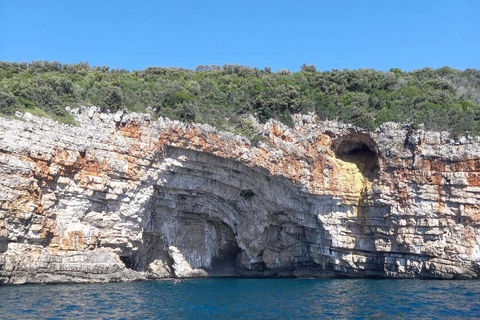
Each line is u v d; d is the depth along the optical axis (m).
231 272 59.22
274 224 56.66
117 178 46.91
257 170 52.91
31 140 41.34
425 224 48.72
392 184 51.28
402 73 74.19
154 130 49.00
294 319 29.22
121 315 29.62
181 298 37.25
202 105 57.16
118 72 71.25
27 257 40.34
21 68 63.78
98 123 47.34
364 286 44.31
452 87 62.44
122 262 49.47
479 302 33.97
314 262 56.91
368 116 54.78
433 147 49.72
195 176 52.28
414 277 49.62
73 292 37.41
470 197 47.00
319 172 54.62
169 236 54.06
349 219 53.69
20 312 28.98
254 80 64.50
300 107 57.38
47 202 42.31
